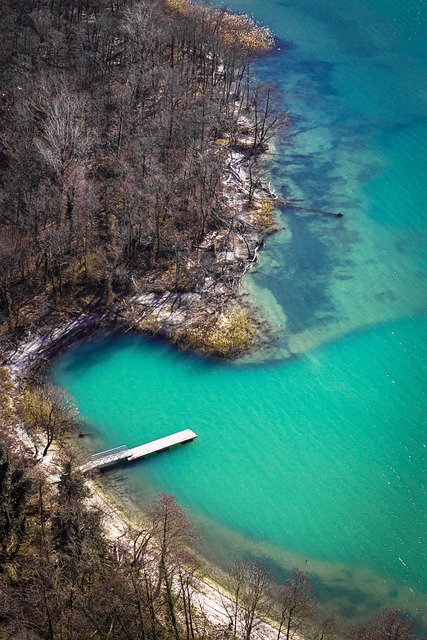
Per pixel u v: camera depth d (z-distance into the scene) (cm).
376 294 14712
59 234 14512
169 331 13800
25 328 13762
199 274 14838
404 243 15850
